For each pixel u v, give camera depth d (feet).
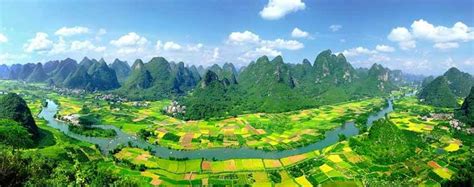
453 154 599.57
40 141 632.79
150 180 480.64
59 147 565.94
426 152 606.55
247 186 469.98
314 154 611.06
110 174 407.64
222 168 540.11
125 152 613.11
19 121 642.22
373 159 571.28
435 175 504.43
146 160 570.46
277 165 555.28
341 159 571.69
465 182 425.69
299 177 506.48
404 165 547.49
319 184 480.64
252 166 549.54
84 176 363.56
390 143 616.80
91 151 595.88
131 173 501.56
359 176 505.66
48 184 240.12
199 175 510.17
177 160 575.38
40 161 366.02
